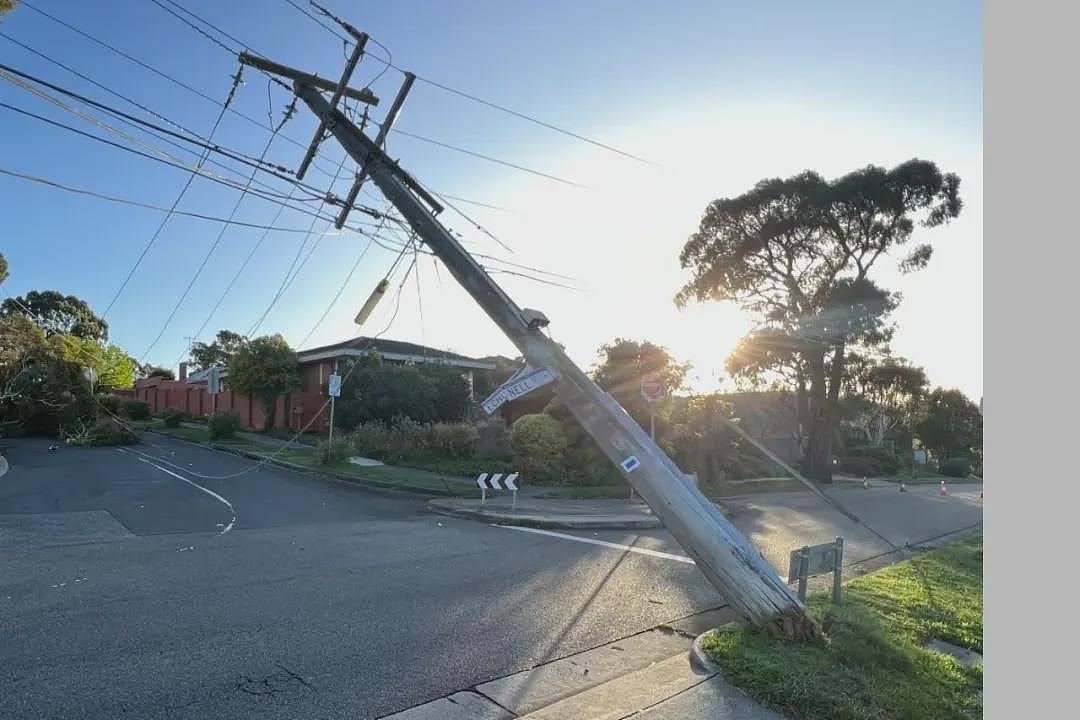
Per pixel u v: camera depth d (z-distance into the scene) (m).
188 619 6.75
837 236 33.72
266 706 4.81
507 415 35.28
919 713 4.45
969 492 34.44
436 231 9.45
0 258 25.14
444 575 9.16
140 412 42.75
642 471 6.88
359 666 5.66
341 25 10.27
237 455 26.11
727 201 35.03
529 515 15.18
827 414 35.44
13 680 5.12
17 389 29.88
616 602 8.11
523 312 8.26
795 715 4.48
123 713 4.62
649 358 25.91
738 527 15.70
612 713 4.54
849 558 12.03
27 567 8.82
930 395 61.97
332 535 12.05
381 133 10.59
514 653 6.16
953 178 32.59
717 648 5.67
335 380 23.62
